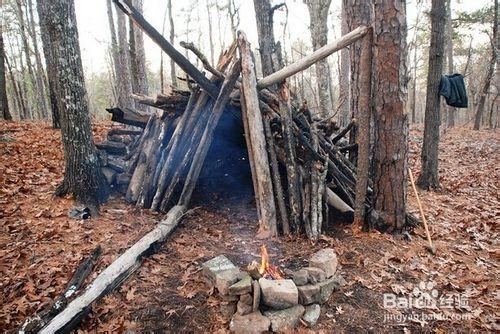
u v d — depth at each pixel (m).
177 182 5.72
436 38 7.13
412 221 5.33
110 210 5.44
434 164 7.59
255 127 5.20
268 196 5.14
